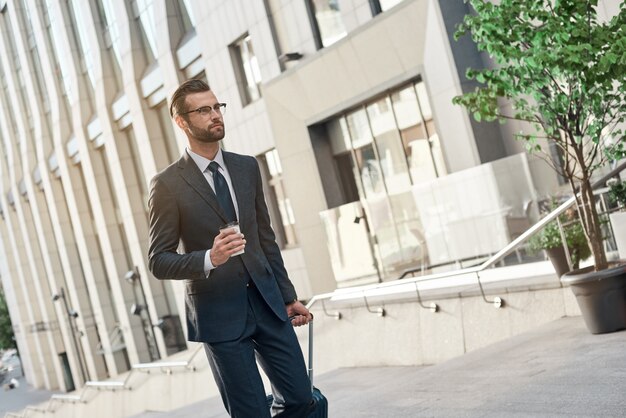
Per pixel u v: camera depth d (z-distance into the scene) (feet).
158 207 13.83
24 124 158.92
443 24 54.60
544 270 38.91
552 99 28.91
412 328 44.96
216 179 14.10
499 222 47.37
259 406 13.61
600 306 27.55
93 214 137.39
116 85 115.75
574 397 19.89
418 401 25.09
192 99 13.75
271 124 76.74
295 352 13.96
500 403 21.50
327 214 59.47
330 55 65.77
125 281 125.80
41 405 108.58
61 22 127.65
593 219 28.17
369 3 62.69
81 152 128.36
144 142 105.81
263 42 75.97
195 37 89.30
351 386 43.68
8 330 241.14
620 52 25.80
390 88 63.36
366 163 69.21
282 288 14.74
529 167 46.42
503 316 37.99
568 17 26.99
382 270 56.08
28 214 173.06
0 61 169.37
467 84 54.75
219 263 13.02
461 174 48.65
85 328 146.00
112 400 84.58
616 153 28.17
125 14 104.37
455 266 50.21
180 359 83.15
